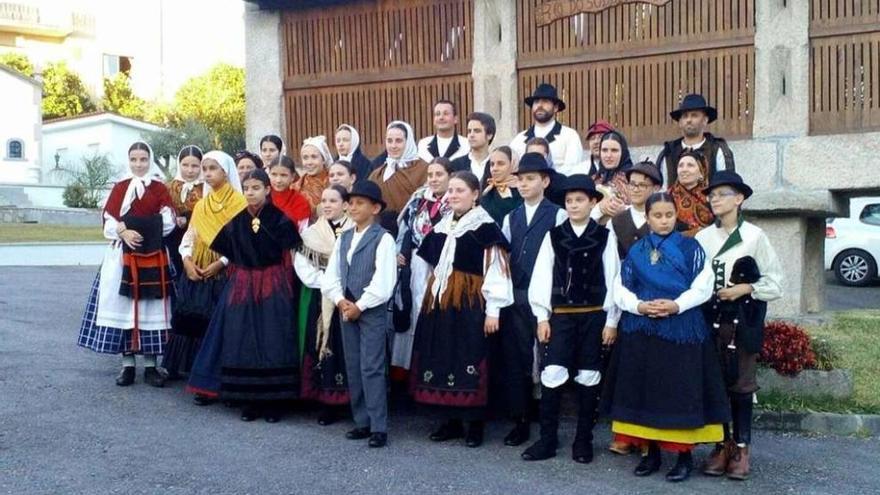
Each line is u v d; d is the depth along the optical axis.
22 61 45.69
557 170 7.45
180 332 7.47
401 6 9.54
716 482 5.62
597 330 5.94
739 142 8.39
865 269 16.73
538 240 6.37
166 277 7.59
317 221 6.84
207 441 6.20
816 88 8.20
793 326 7.32
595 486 5.48
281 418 6.86
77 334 9.53
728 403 5.56
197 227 7.25
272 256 6.77
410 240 6.91
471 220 6.34
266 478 5.48
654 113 8.63
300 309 6.81
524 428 6.36
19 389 7.31
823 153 8.14
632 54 8.70
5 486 5.25
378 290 6.26
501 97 9.16
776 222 8.62
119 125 37.47
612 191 6.53
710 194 5.82
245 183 6.82
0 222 28.14
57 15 45.56
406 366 6.88
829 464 5.98
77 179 33.12
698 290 5.51
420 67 9.48
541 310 6.00
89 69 49.19
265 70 10.13
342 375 6.52
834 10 8.11
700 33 8.49
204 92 44.59
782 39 8.22
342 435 6.47
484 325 6.24
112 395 7.26
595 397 5.98
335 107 9.88
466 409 6.18
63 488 5.24
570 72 8.96
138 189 7.61
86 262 19.30
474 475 5.64
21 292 12.87
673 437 5.54
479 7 9.21
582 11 8.87
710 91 8.48
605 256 5.96
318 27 9.92
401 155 7.48
